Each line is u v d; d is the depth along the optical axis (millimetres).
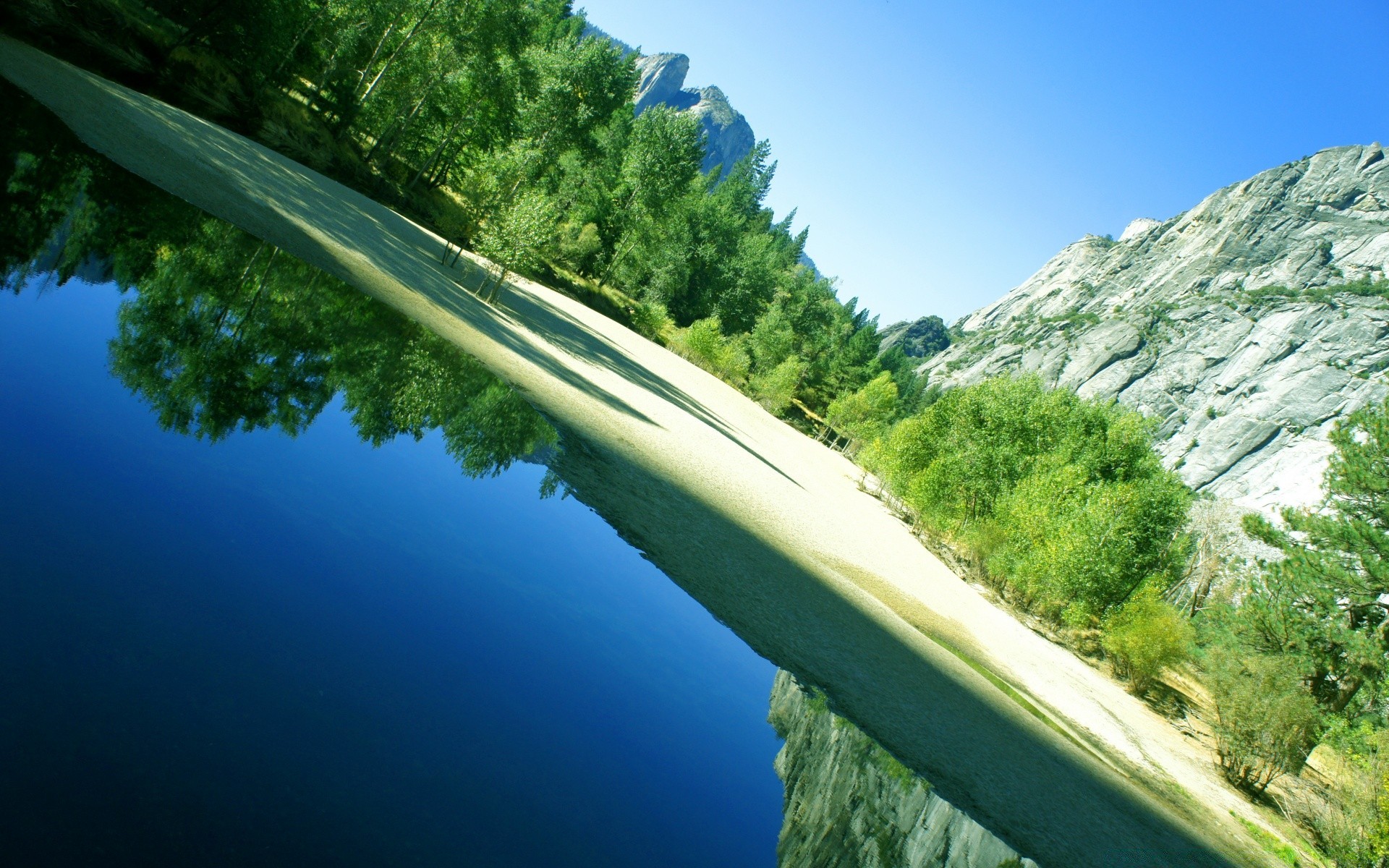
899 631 12125
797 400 85438
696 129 56906
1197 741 18016
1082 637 23031
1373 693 18109
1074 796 8633
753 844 3387
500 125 43594
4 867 1399
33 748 1744
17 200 6453
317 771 2178
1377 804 12125
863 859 3920
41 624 2137
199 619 2564
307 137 31562
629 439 13445
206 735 2080
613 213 57344
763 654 6805
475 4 36438
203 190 11422
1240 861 10531
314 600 3111
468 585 4230
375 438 5820
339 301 9742
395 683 2863
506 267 21672
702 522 10812
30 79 12281
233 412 4660
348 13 33438
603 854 2604
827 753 5410
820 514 19844
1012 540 25375
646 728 3908
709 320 58000
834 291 116688
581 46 47031
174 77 24094
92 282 5598
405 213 37156
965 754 7609
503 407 9805
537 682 3615
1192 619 27906
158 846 1659
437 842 2166
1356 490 19891
